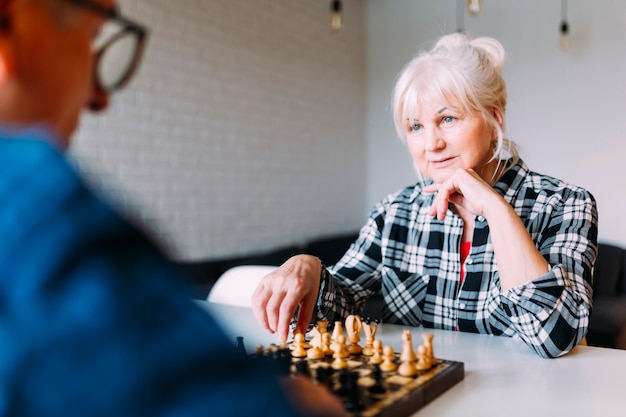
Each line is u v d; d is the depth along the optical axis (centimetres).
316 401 37
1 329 24
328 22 409
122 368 24
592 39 355
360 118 448
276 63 361
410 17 430
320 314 109
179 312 26
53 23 33
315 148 399
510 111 383
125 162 261
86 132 243
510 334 110
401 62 436
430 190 116
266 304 99
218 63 315
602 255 340
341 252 393
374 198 455
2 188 27
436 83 107
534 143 377
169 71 285
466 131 109
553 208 111
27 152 28
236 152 329
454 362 77
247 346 92
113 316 25
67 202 27
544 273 90
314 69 396
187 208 295
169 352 25
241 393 26
